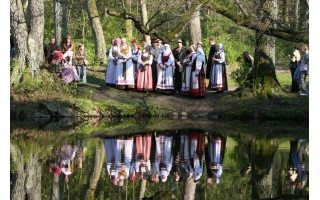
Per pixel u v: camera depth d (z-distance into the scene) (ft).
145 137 52.21
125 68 77.10
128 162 39.01
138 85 76.84
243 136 53.42
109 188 30.96
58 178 33.45
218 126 62.49
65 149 44.45
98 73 89.51
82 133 55.01
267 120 69.97
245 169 36.76
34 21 73.41
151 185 31.83
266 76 72.79
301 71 73.46
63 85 73.36
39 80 72.33
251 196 29.37
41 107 70.69
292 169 36.73
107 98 75.05
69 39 77.87
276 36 68.18
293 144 48.14
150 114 72.74
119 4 131.95
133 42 79.82
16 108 70.23
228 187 31.53
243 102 72.49
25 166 37.09
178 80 77.30
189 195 29.55
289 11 82.02
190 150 44.60
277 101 71.87
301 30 73.97
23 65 72.49
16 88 71.36
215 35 130.93
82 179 33.19
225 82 76.95
